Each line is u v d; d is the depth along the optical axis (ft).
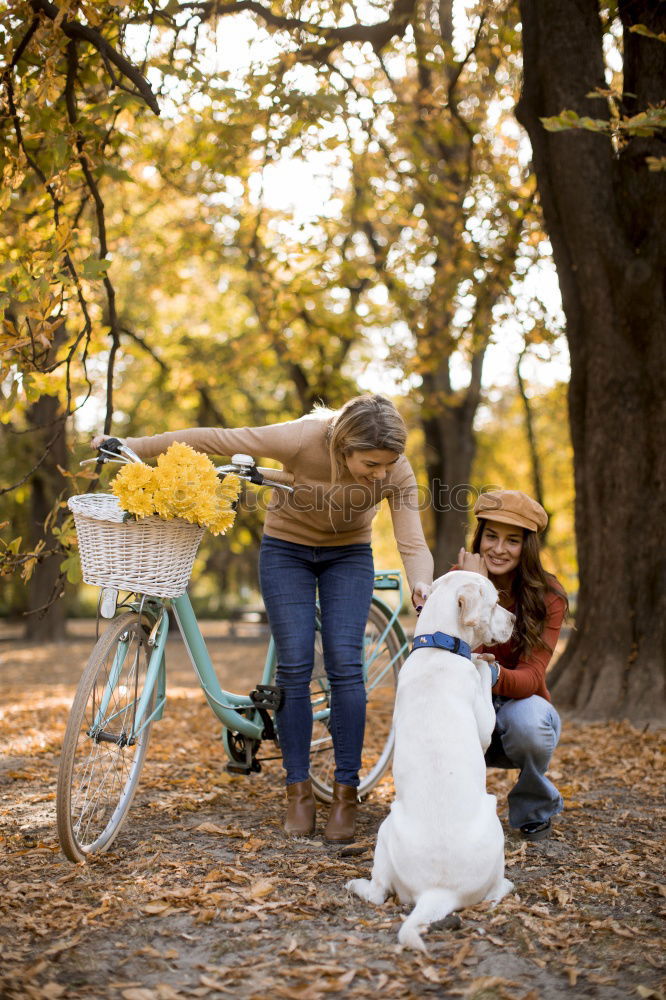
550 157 21.83
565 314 22.88
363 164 34.78
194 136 28.91
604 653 21.90
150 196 37.42
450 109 30.42
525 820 12.01
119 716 11.27
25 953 8.29
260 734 12.76
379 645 14.62
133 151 30.50
